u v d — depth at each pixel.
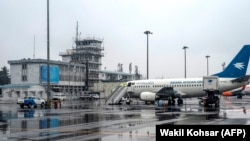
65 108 50.44
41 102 54.97
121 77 139.75
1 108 52.59
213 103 49.78
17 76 96.38
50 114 37.31
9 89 87.06
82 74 111.56
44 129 23.06
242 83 54.56
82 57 116.44
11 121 29.14
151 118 30.34
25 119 31.06
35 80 93.44
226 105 52.94
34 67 93.88
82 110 44.28
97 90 96.56
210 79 51.44
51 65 96.94
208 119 28.17
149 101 61.19
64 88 102.75
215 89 51.12
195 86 56.81
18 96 86.06
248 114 33.12
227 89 54.88
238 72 55.00
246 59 54.84
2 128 23.84
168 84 58.47
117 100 62.19
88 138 18.56
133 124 25.47
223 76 55.53
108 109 45.84
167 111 39.56
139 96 61.41
